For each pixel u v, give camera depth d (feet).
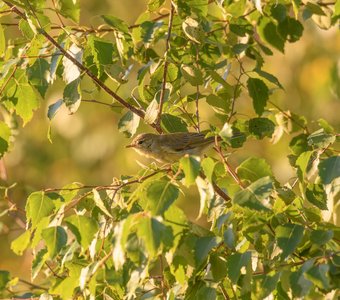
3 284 36.76
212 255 30.73
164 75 36.55
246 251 30.07
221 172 37.24
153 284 34.01
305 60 69.92
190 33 37.73
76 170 73.41
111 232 32.48
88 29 40.81
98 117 71.92
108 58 38.09
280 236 29.58
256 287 29.27
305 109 69.31
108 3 71.15
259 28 43.52
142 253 27.55
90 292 30.22
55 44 36.42
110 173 71.67
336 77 58.39
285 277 28.78
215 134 32.35
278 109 43.16
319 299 35.76
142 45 42.47
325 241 28.86
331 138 34.58
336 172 30.32
